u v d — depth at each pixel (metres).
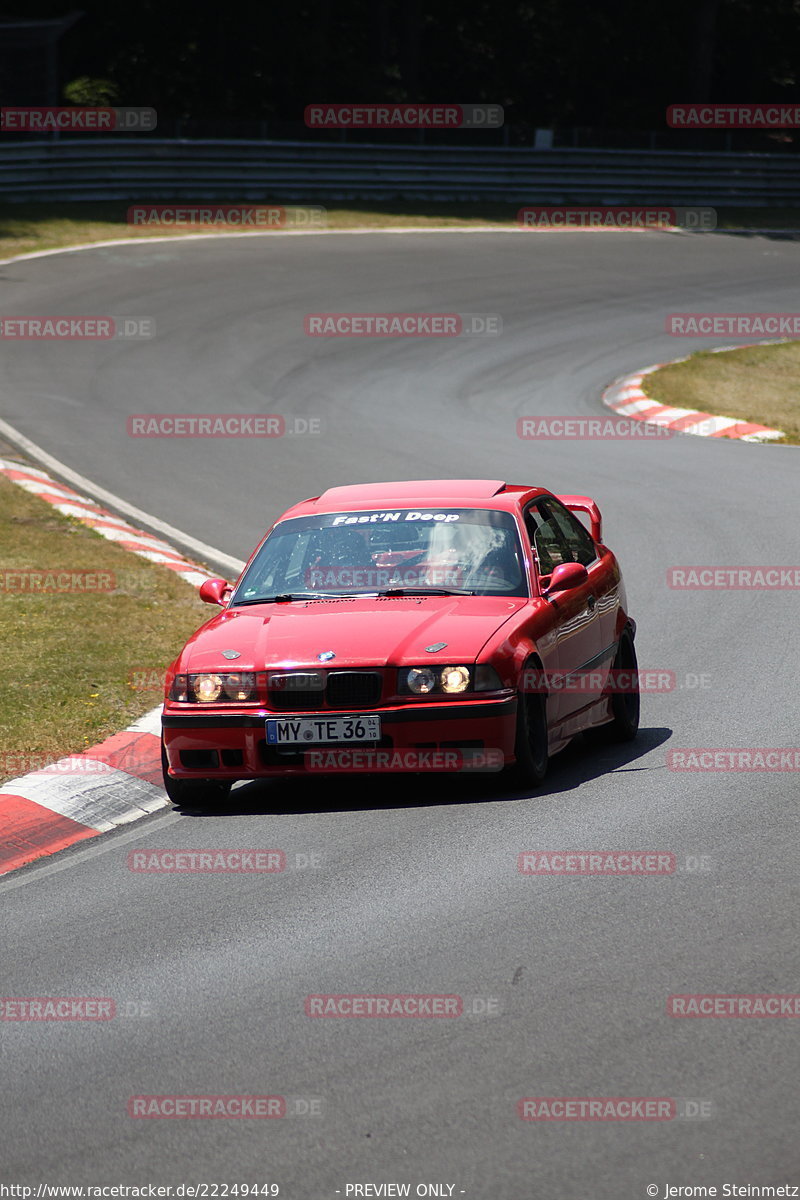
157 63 172.88
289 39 175.38
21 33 138.25
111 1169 14.36
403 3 186.62
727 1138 14.25
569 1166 13.88
